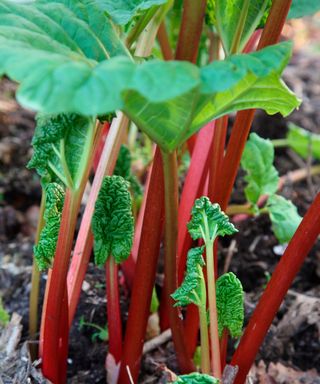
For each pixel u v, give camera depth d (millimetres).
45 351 863
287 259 808
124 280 1055
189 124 700
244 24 856
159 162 791
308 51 2057
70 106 605
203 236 782
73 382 974
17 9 723
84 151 777
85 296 1066
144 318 865
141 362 987
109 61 634
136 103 671
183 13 772
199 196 941
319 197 787
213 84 633
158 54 1069
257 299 1146
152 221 814
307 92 1757
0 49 648
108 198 843
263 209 1095
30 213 1417
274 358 1048
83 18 756
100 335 1020
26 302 1087
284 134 1581
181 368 896
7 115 1604
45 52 658
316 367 1053
